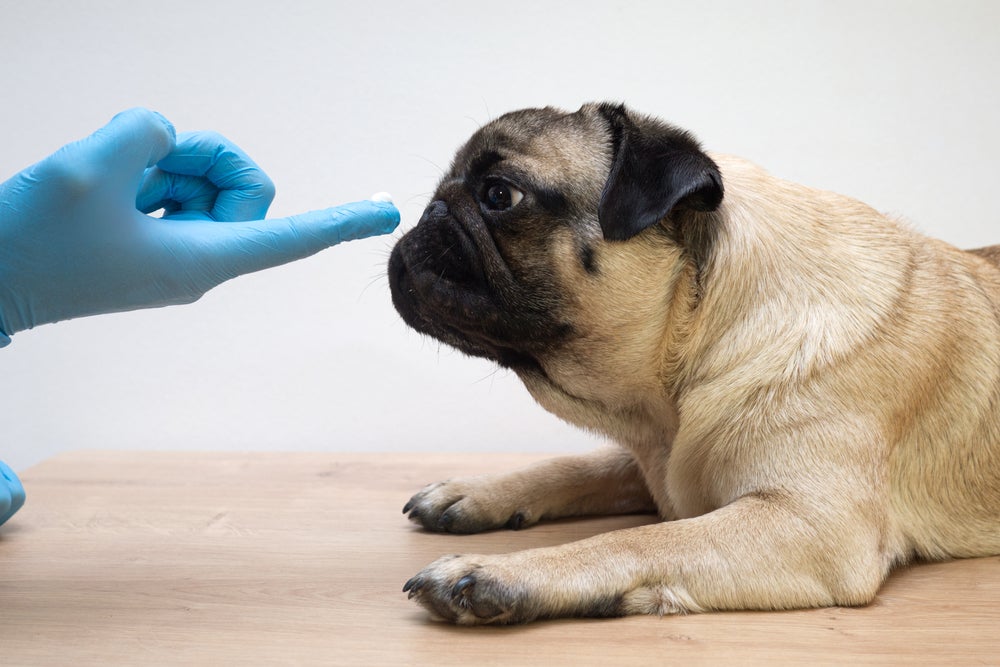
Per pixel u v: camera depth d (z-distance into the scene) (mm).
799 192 1724
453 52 2756
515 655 1291
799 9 2707
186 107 2791
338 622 1410
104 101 2781
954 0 2676
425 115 2770
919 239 1820
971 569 1653
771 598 1446
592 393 1698
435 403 2898
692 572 1440
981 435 1692
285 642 1338
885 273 1649
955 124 2723
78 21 2754
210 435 2920
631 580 1428
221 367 2898
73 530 1887
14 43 2760
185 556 1717
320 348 2889
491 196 1594
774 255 1603
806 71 2725
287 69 2771
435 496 1891
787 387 1539
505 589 1368
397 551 1744
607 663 1266
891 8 2693
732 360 1585
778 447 1527
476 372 2883
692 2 2717
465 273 1609
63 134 2785
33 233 1487
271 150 2797
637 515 2018
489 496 1892
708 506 1688
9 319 1618
